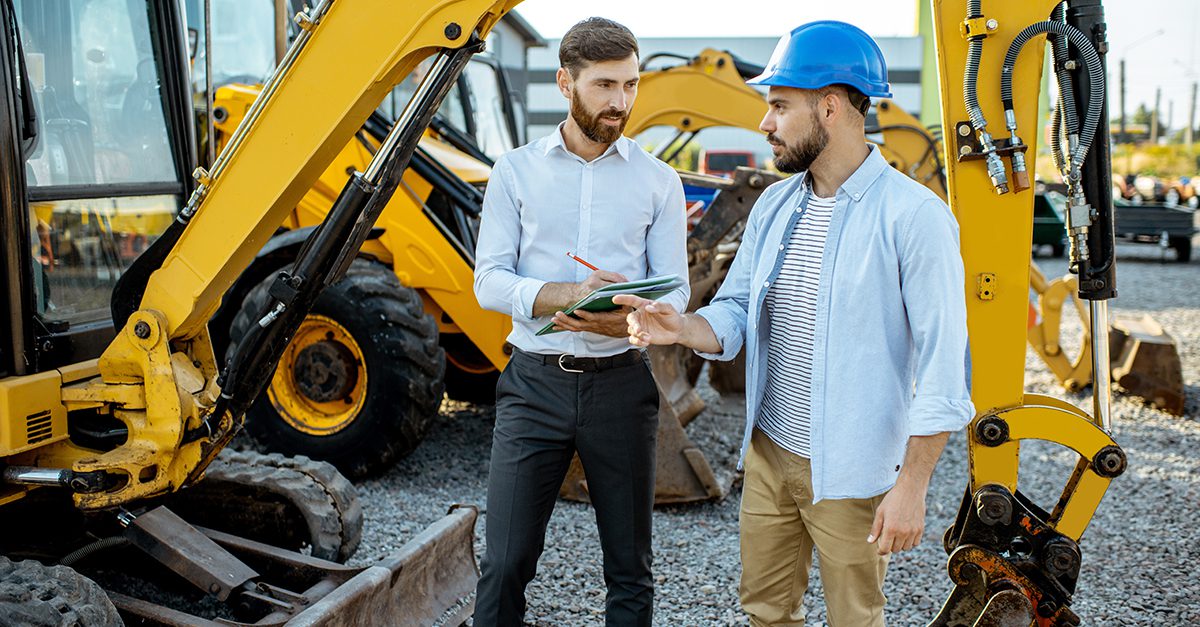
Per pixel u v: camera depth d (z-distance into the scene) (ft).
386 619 9.76
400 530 13.76
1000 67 8.05
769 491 7.97
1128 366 21.49
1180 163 112.16
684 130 23.71
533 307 8.16
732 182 16.02
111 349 9.15
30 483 9.08
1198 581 12.72
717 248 17.24
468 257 16.22
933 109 80.23
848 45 7.09
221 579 9.66
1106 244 8.20
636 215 8.59
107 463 8.94
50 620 7.19
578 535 13.84
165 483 9.27
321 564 10.22
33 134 9.05
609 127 8.11
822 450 7.30
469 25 8.15
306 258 8.75
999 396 8.31
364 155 16.38
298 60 8.54
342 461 15.55
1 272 8.92
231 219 8.87
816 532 7.55
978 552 8.29
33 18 9.49
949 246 6.96
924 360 6.93
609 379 8.35
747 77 23.59
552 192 8.48
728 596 12.09
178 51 11.16
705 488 14.80
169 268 9.09
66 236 9.93
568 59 8.04
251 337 8.99
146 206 10.97
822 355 7.31
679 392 16.51
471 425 19.35
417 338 15.38
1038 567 8.23
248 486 11.41
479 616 8.48
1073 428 8.20
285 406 15.83
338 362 15.58
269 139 8.69
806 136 7.20
